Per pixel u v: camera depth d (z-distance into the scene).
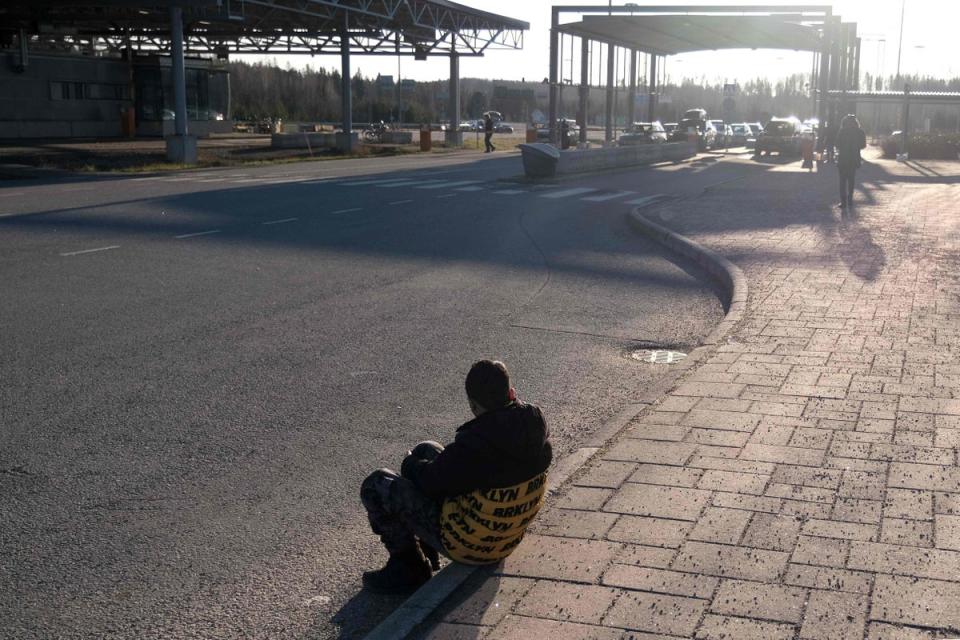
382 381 7.47
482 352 8.45
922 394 6.62
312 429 6.32
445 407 6.86
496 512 3.85
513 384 7.48
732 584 3.88
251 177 28.56
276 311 9.83
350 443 6.09
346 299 10.52
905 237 15.12
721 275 12.04
